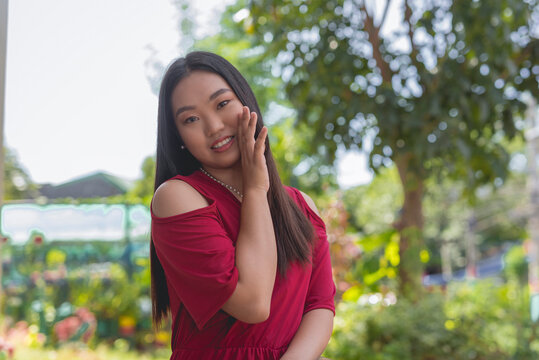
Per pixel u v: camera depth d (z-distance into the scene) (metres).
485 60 4.17
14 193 6.05
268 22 4.79
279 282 1.14
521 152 19.33
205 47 8.26
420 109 4.15
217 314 1.12
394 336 4.50
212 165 1.17
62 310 5.80
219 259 1.04
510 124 4.56
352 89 4.62
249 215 1.09
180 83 1.15
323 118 4.44
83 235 6.52
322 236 1.32
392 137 4.32
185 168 1.27
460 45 4.18
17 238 6.13
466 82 4.03
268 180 1.13
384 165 4.38
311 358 1.15
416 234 4.93
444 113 4.12
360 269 5.73
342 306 4.94
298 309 1.19
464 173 4.84
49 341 5.43
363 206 14.48
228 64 1.19
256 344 1.12
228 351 1.12
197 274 1.04
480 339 4.66
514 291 6.29
